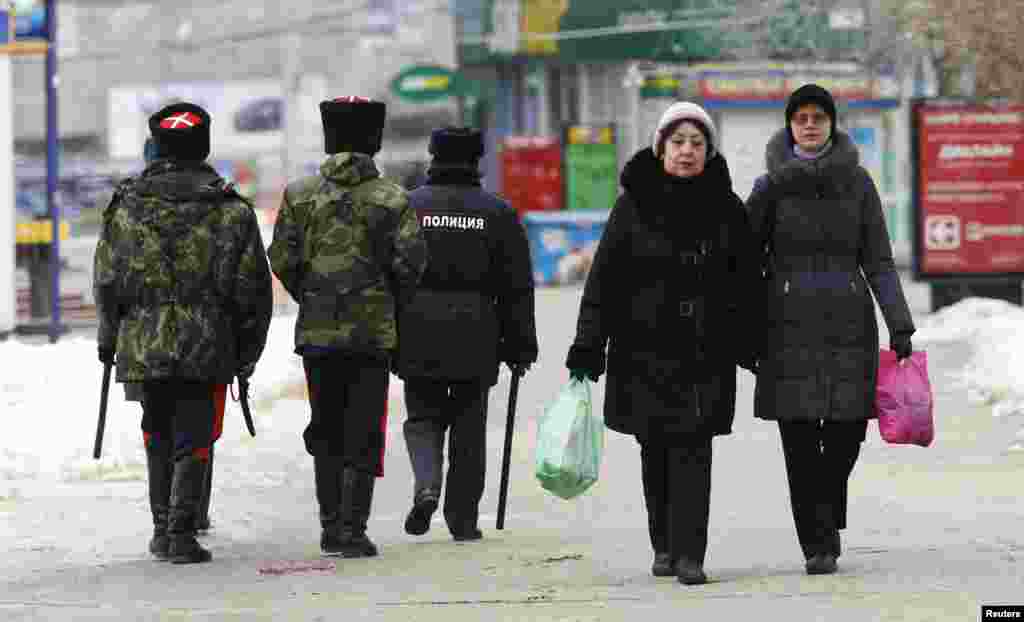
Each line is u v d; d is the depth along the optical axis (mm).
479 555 23234
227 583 21219
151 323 22797
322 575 21719
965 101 64312
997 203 64375
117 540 25000
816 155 20969
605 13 127625
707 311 20609
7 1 61906
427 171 25234
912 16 64500
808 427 20953
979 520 24969
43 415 35188
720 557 22797
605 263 20812
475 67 142500
